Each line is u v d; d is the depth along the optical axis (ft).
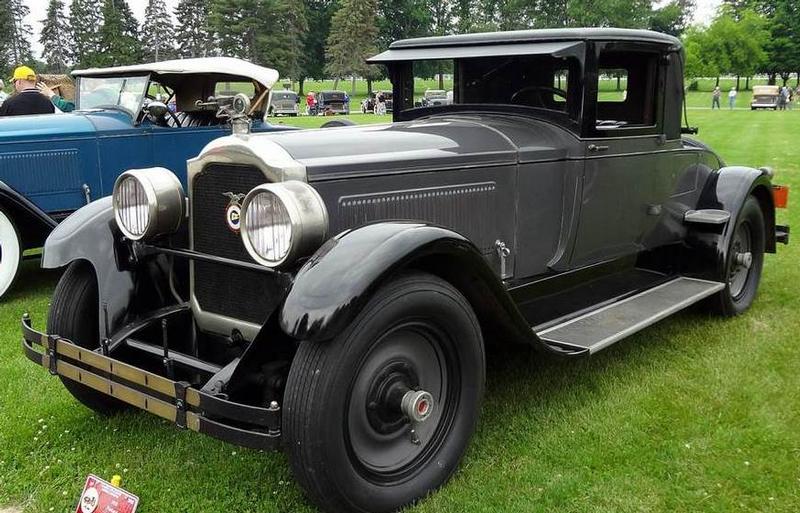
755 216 16.02
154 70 21.62
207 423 7.68
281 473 9.44
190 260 9.93
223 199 9.21
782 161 42.19
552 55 11.31
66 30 236.22
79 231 10.21
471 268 8.57
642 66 13.29
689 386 12.04
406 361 8.52
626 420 10.84
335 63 208.85
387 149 9.82
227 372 8.31
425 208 10.00
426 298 8.15
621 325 11.55
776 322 15.37
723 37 202.49
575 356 10.19
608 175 12.50
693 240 15.08
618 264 13.71
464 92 13.29
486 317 9.45
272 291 8.98
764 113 107.14
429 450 8.85
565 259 12.19
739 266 15.52
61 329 10.34
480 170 10.66
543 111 12.10
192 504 8.80
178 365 9.34
